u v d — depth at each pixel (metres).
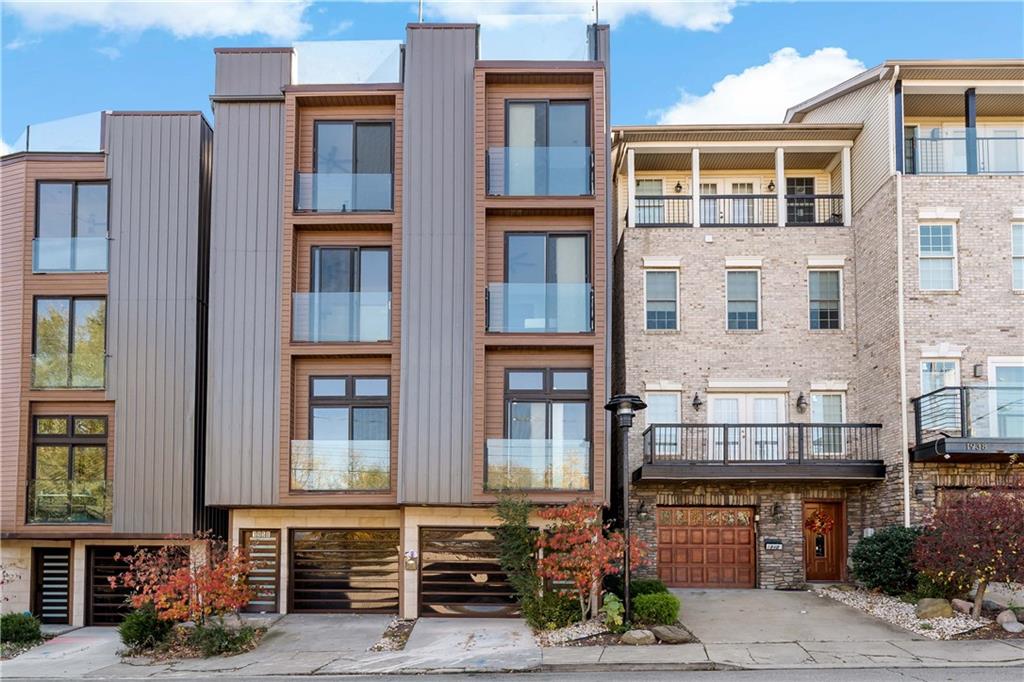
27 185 21.62
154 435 20.81
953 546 17.08
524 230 20.75
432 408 19.81
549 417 20.11
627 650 16.08
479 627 18.69
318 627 19.00
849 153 24.34
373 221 20.72
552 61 20.80
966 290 21.73
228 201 20.91
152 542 20.67
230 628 17.97
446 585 19.95
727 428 22.11
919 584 18.97
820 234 24.11
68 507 20.88
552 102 21.11
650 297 24.14
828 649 15.89
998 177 22.05
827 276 24.16
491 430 20.08
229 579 17.88
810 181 25.95
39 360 21.28
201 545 20.47
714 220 24.77
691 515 23.23
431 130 20.66
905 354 21.44
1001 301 21.72
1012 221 22.00
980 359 21.53
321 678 15.04
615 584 19.38
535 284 20.23
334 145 21.44
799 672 14.36
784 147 24.22
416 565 19.92
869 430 22.62
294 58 21.45
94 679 15.31
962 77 22.25
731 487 22.91
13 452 21.00
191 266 21.20
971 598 18.52
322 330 20.53
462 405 19.83
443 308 20.11
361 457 20.12
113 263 21.28
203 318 21.56
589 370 20.20
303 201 20.92
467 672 15.10
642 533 22.94
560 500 19.41
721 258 24.05
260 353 20.45
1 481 20.94
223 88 21.23
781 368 23.69
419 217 20.38
